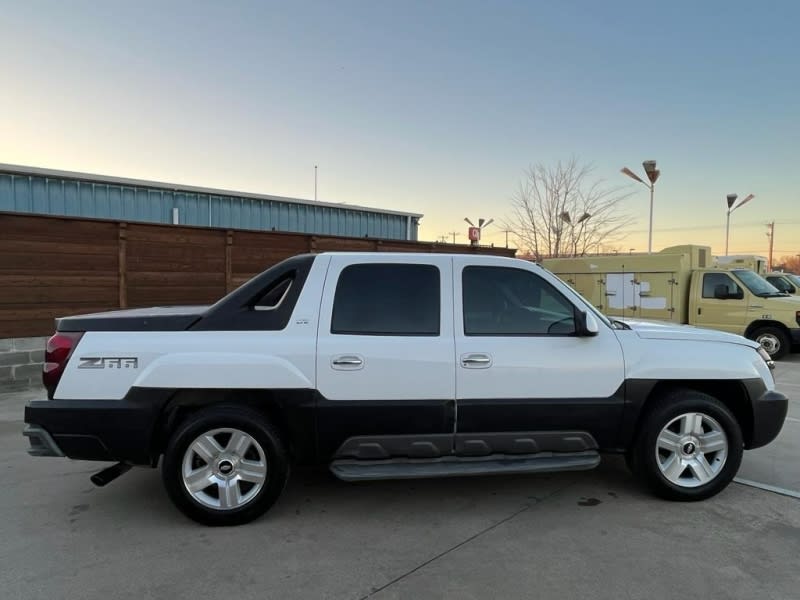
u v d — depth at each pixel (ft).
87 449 11.52
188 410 12.21
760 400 13.32
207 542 11.03
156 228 29.07
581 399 12.57
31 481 14.35
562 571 9.91
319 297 12.29
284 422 12.02
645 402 12.94
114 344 11.63
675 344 13.12
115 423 11.44
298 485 14.14
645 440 12.91
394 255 12.84
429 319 12.43
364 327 12.23
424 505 12.87
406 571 9.93
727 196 82.07
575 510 12.59
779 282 56.95
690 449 13.00
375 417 11.99
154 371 11.47
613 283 44.16
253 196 43.88
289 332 11.98
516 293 12.92
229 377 11.55
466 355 12.23
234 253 32.04
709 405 12.90
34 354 25.55
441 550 10.71
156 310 13.53
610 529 11.60
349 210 50.55
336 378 11.87
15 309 24.97
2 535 11.32
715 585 9.45
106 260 27.48
